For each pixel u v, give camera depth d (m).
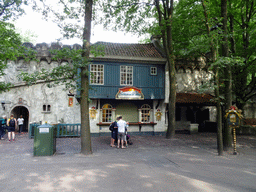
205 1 10.18
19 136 14.42
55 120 18.02
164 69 16.27
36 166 6.87
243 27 15.49
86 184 5.30
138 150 10.02
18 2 8.84
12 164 7.09
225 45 10.72
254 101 22.95
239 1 14.59
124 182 5.50
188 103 17.23
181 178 5.92
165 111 16.94
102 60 14.91
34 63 19.42
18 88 17.69
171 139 13.82
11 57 11.47
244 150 10.51
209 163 7.78
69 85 8.99
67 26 8.52
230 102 10.61
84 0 9.34
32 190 4.86
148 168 6.88
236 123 9.46
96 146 10.98
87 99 9.00
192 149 10.53
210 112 20.64
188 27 13.67
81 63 8.38
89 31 9.11
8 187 5.02
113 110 15.80
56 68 8.48
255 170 6.92
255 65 14.20
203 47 10.26
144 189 5.04
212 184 5.50
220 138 9.34
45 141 8.48
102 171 6.43
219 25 12.54
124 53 15.51
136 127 16.17
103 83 14.90
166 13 15.34
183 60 19.42
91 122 15.02
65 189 4.95
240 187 5.32
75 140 12.74
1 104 17.34
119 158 8.26
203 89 9.80
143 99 15.72
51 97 18.12
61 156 8.41
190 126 17.22
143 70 15.82
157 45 17.81
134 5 14.00
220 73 13.06
